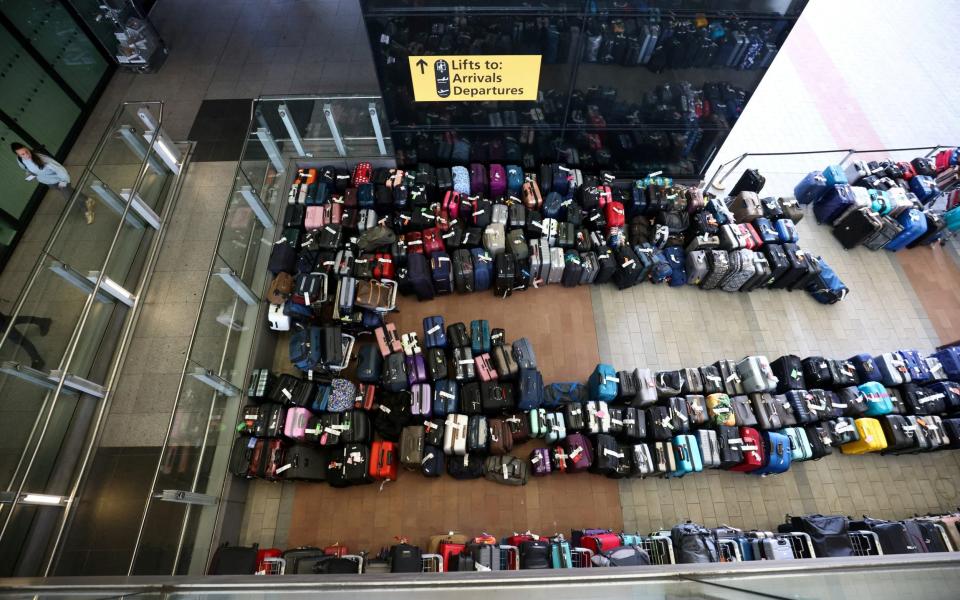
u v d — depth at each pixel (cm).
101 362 932
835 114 1416
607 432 902
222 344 891
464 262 1027
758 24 958
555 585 460
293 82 1359
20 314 935
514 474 884
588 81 1027
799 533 806
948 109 1430
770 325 1096
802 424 941
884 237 1157
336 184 1138
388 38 920
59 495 799
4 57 1067
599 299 1103
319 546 862
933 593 438
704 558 761
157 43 1391
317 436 871
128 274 1023
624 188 1190
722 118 1108
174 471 748
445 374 927
